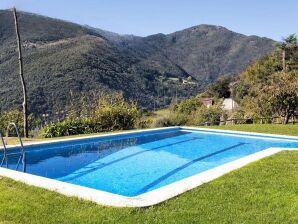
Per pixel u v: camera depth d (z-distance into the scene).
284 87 18.39
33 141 11.33
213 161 10.06
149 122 19.28
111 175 8.41
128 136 14.02
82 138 12.09
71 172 8.69
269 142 12.87
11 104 60.75
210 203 4.73
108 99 17.55
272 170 6.41
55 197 5.07
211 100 32.50
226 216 4.30
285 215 4.31
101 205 4.73
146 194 5.11
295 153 8.05
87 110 16.72
